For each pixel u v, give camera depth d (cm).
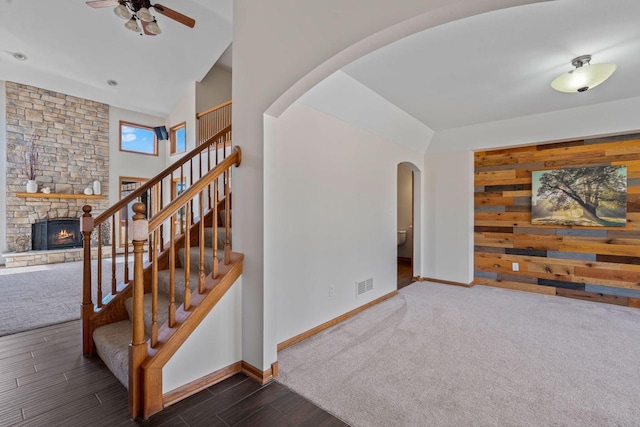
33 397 186
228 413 175
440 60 250
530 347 260
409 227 671
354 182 346
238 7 225
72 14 478
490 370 223
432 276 504
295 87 184
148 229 173
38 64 585
